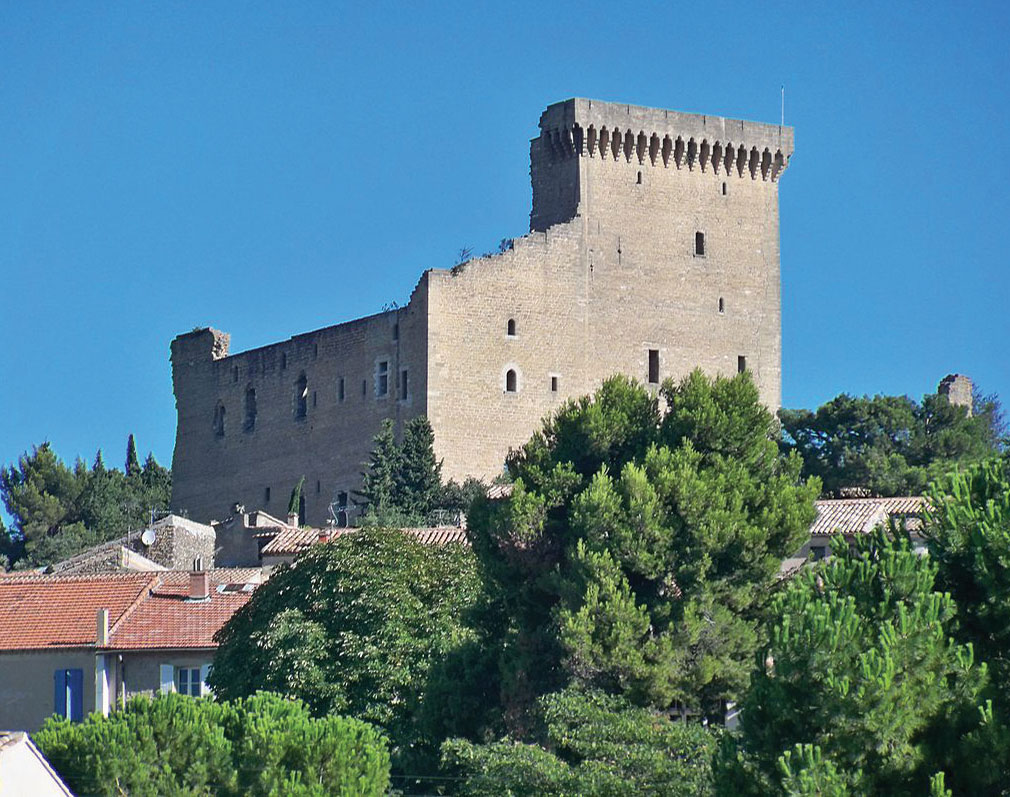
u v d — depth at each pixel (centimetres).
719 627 12838
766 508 13338
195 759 11269
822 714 8962
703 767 10819
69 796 10188
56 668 14462
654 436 13950
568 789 10850
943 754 8969
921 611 9175
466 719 12900
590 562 12925
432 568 13838
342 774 11200
